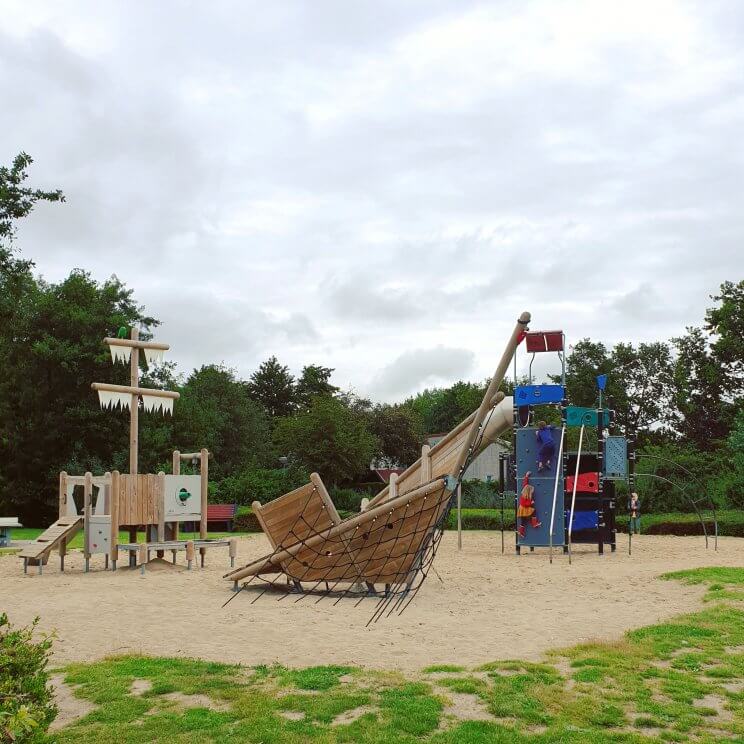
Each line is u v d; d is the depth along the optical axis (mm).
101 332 47469
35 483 46406
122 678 7238
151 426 49844
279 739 5754
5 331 43281
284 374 92562
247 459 64875
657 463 38844
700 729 6043
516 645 8844
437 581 15039
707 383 63031
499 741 5711
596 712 6336
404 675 7398
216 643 9039
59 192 34156
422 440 73562
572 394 68750
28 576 16281
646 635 9125
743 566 16375
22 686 5410
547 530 21391
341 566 13039
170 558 20141
